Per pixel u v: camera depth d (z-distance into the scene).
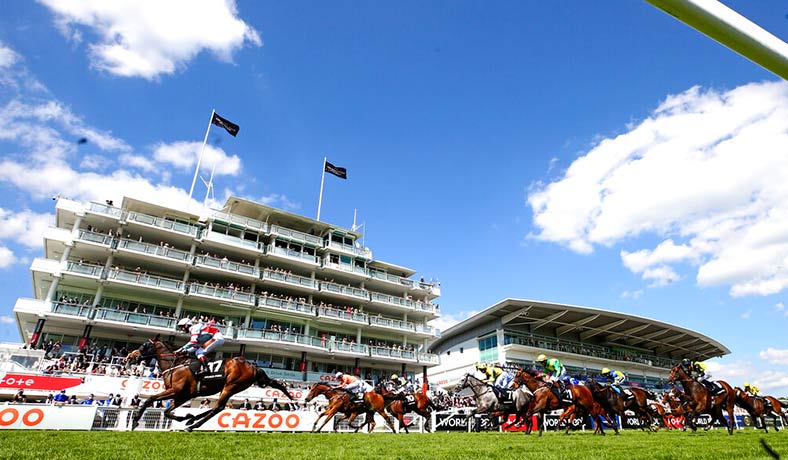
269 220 48.91
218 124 45.69
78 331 36.34
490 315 59.06
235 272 41.66
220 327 38.91
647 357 71.00
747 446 10.29
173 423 17.50
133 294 38.22
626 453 8.69
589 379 17.66
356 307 50.78
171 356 12.53
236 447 8.66
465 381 18.72
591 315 58.91
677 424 29.12
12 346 28.75
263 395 30.55
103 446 8.06
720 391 16.89
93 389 26.64
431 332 52.88
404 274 56.75
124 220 37.97
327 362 46.75
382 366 50.19
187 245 41.97
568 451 9.00
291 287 44.81
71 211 36.62
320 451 8.34
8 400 25.23
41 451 6.98
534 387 16.23
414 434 16.52
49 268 34.25
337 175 54.34
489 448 9.51
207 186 44.84
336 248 49.91
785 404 30.77
